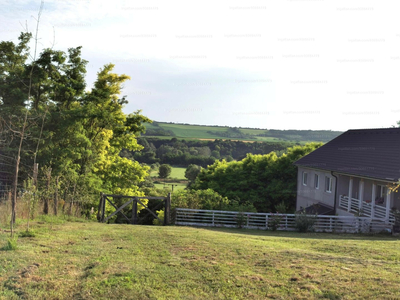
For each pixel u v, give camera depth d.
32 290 5.59
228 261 7.81
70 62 24.23
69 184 18.00
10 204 11.77
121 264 7.18
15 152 17.25
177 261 7.66
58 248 8.35
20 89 21.08
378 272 7.03
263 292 5.80
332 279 6.50
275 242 11.45
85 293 5.54
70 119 21.33
